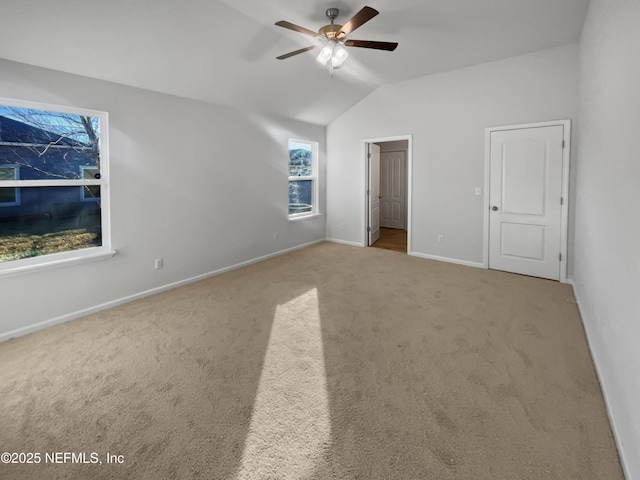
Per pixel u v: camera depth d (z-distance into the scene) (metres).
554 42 3.67
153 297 3.53
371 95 5.41
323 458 1.49
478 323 2.85
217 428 1.67
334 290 3.71
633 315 1.41
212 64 3.44
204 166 4.07
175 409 1.80
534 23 3.21
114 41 2.72
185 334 2.68
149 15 2.62
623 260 1.62
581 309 3.02
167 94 3.62
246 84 4.00
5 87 2.52
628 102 1.62
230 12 2.87
